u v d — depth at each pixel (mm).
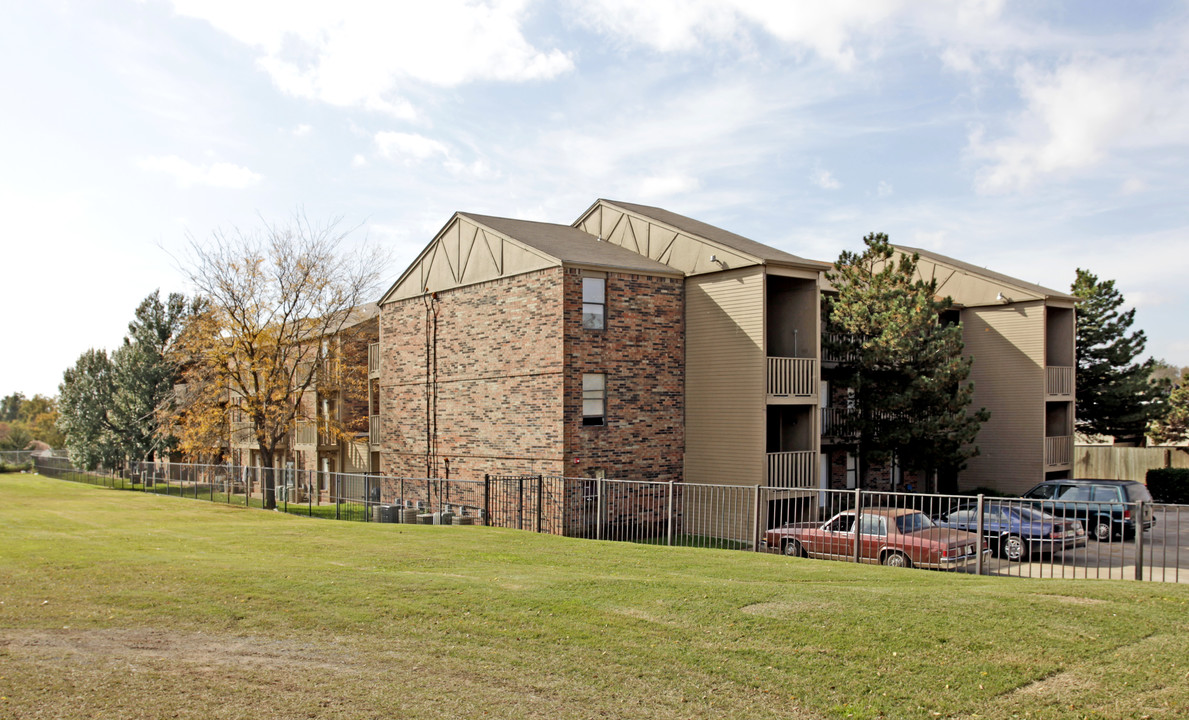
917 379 23594
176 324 45344
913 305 24141
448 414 26828
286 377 34625
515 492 23344
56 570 12820
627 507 23047
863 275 25188
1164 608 9359
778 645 8383
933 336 24047
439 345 27391
